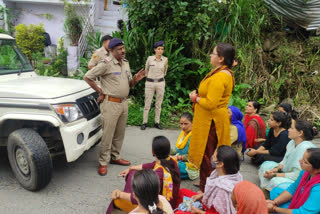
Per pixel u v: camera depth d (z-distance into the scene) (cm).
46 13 1177
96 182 346
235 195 183
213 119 279
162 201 184
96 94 380
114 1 1123
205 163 293
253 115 450
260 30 766
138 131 551
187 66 718
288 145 323
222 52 265
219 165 220
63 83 371
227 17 700
